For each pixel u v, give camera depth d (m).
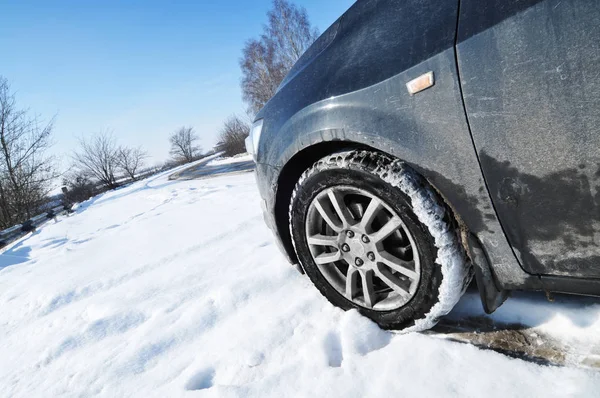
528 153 0.96
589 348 1.12
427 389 1.09
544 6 0.88
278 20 27.95
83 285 2.93
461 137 1.06
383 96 1.19
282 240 1.85
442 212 1.19
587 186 0.90
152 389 1.45
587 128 0.87
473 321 1.38
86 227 6.91
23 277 3.69
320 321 1.59
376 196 1.28
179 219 5.11
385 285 1.50
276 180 1.64
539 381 1.03
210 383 1.42
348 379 1.21
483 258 1.15
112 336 1.98
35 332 2.27
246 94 31.83
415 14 1.18
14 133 13.05
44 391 1.59
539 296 1.37
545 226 1.00
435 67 1.07
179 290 2.42
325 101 1.34
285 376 1.31
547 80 0.90
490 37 0.97
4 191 13.19
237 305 1.97
